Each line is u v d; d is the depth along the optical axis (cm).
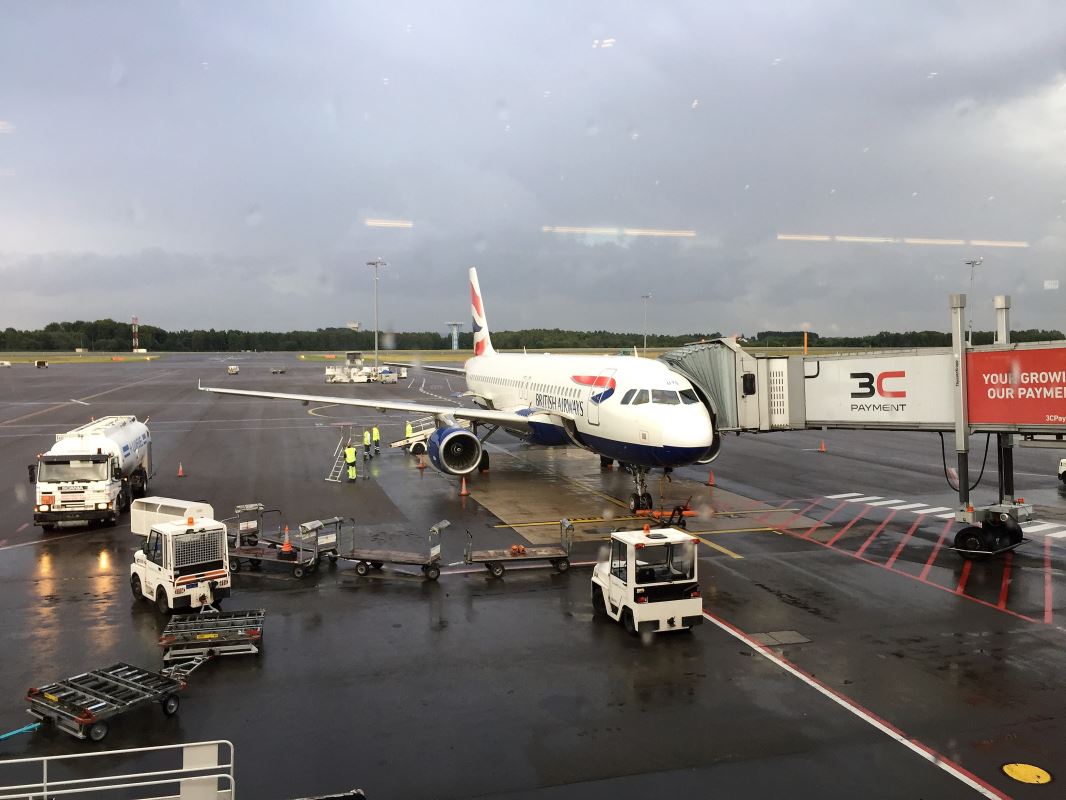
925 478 3547
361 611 1803
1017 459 4078
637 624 1585
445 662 1501
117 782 1098
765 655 1527
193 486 3372
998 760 1130
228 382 10350
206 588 1772
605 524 2636
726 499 3077
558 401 3262
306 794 1045
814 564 2170
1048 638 1611
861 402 2494
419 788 1062
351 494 3181
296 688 1387
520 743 1185
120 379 11394
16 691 1380
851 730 1220
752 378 2705
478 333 5319
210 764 1034
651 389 2622
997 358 2112
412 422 5950
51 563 2230
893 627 1680
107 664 1498
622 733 1214
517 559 2052
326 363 17475
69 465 2622
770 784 1067
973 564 2166
